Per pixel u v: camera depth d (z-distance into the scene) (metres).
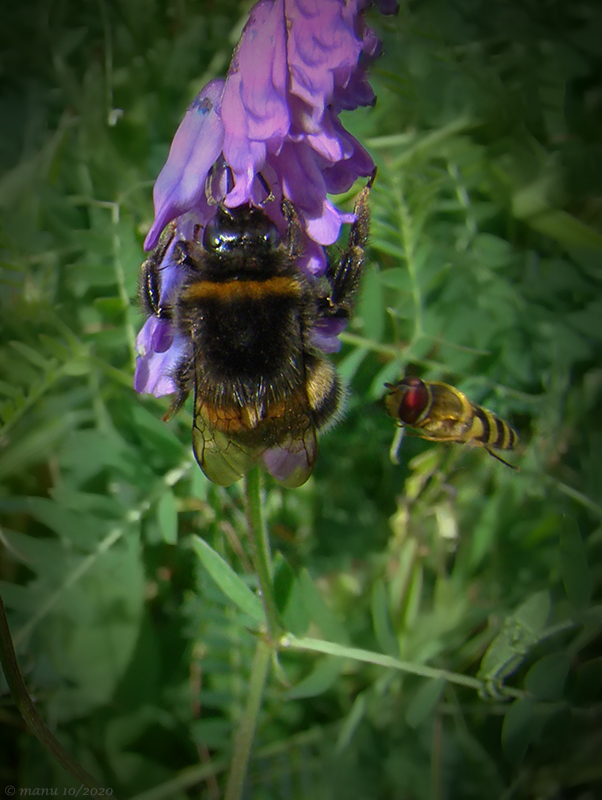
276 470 0.05
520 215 0.09
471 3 0.09
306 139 0.05
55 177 0.08
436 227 0.08
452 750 0.06
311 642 0.06
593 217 0.09
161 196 0.05
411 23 0.08
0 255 0.07
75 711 0.06
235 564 0.07
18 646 0.06
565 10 0.09
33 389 0.07
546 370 0.08
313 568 0.07
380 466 0.08
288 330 0.05
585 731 0.06
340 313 0.06
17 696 0.05
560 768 0.06
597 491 0.07
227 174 0.05
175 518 0.07
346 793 0.06
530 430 0.08
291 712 0.07
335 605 0.07
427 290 0.08
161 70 0.09
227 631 0.07
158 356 0.05
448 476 0.08
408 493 0.08
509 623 0.06
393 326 0.08
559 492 0.08
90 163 0.08
